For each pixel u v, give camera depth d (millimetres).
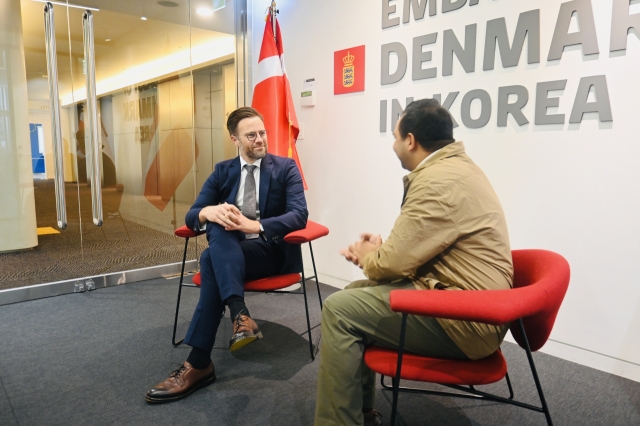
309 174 3547
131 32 3586
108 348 2338
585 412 1754
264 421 1688
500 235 1312
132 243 3832
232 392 1899
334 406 1322
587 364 2162
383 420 1704
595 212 2064
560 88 2119
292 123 3340
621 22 1905
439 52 2596
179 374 1873
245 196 2268
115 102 3578
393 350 1331
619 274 2020
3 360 2191
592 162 2053
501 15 2299
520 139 2287
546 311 1161
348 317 1329
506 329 1298
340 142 3264
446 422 1693
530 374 2076
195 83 3980
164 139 3916
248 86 4062
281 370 2105
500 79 2332
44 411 1743
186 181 4105
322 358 1357
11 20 3041
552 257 1367
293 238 1974
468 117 2488
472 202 1275
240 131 2209
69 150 3359
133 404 1799
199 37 3906
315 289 3363
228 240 1944
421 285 1339
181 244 4129
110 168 3646
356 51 3064
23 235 3320
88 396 1858
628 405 1806
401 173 2869
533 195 2270
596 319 2113
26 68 3125
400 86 2824
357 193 3180
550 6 2119
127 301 3109
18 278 3275
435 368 1233
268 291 2121
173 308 2973
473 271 1275
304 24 3453
